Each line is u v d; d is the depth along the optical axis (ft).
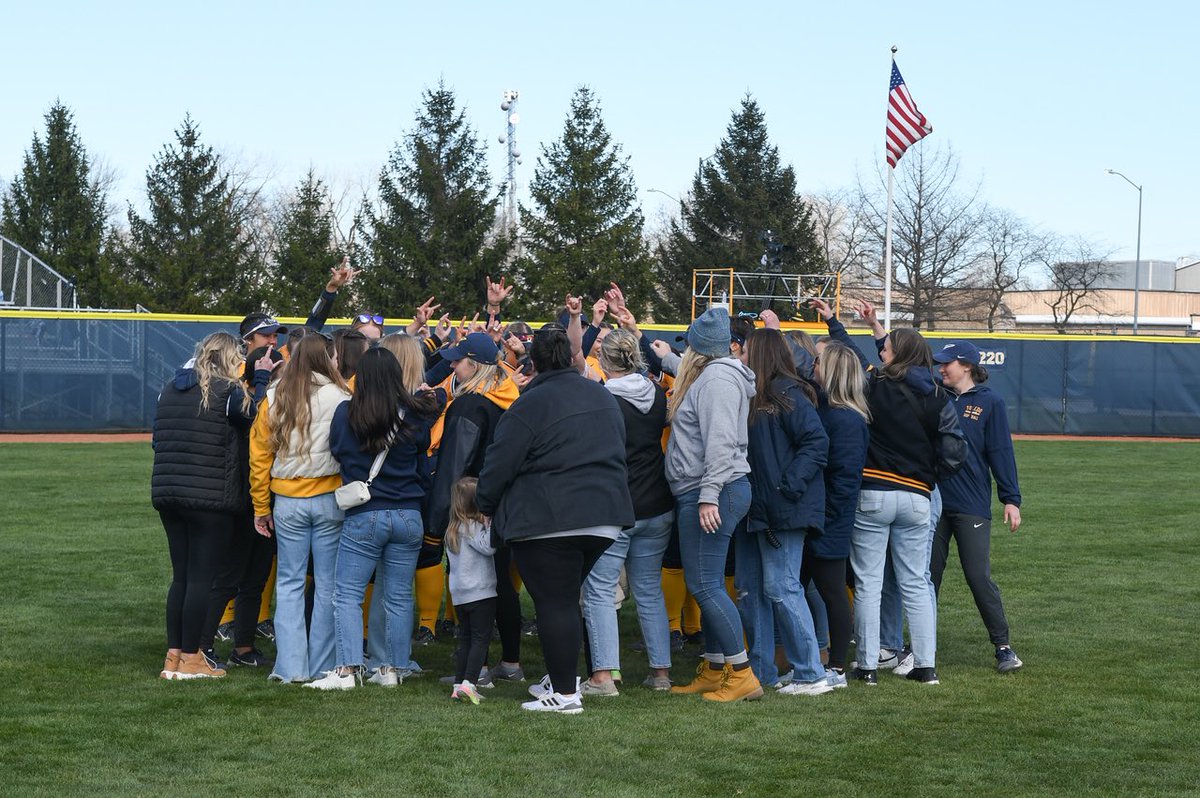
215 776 15.87
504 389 21.54
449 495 20.71
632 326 24.20
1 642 24.34
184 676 21.39
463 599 20.61
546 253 156.97
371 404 19.98
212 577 21.42
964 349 23.17
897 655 23.56
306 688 20.88
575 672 19.58
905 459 21.29
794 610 20.75
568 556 19.08
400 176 156.56
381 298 149.59
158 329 87.30
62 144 177.68
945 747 17.70
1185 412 99.55
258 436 20.86
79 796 14.99
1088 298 246.06
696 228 190.90
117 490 50.90
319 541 21.18
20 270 114.52
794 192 191.93
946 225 191.93
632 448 20.92
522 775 16.08
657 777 16.11
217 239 159.43
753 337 20.85
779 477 20.25
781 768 16.58
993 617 22.86
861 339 95.45
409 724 18.58
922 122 89.15
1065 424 99.25
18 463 62.69
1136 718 19.44
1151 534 42.11
